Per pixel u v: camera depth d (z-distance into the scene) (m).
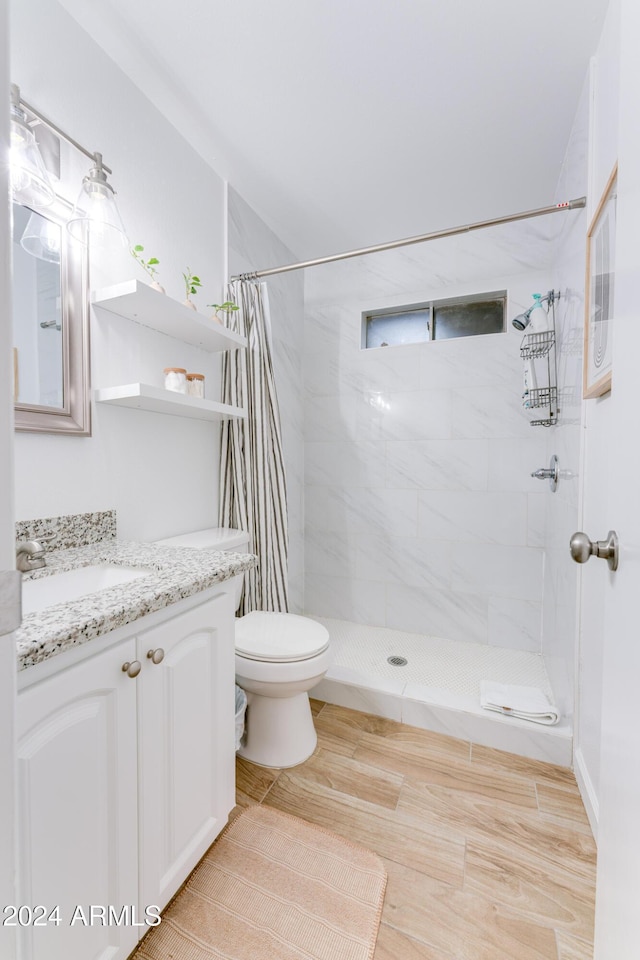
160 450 1.56
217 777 1.08
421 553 2.43
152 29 1.23
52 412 1.16
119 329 1.38
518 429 2.21
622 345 0.62
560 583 1.72
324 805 1.29
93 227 1.21
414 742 1.59
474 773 1.43
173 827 0.93
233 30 1.23
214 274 1.83
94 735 0.74
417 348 2.42
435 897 1.01
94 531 1.29
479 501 2.30
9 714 0.35
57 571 1.04
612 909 0.61
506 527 2.24
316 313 2.66
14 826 0.36
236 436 1.83
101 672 0.74
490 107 1.49
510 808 1.29
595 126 1.29
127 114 1.39
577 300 1.49
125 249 1.39
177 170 1.62
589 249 1.27
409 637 2.40
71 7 1.17
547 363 1.87
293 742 1.48
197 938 0.91
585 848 1.15
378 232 2.32
